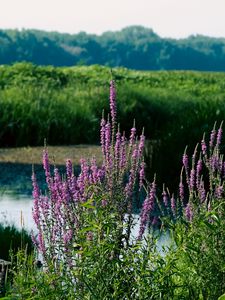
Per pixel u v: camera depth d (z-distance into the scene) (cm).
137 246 727
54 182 840
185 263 822
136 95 3897
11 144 3033
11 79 4566
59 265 764
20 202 1744
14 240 1212
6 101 3275
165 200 1016
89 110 3409
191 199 906
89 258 701
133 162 802
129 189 785
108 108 3441
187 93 4912
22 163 2484
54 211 795
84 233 751
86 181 786
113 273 698
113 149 794
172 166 1844
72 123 3189
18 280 747
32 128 3077
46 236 796
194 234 761
